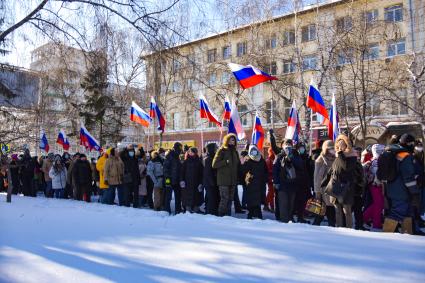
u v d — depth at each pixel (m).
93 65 10.66
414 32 18.39
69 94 21.88
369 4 18.34
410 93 17.14
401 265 3.96
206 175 9.08
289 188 7.88
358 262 4.08
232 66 11.20
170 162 9.87
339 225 6.84
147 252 4.60
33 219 7.30
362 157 9.33
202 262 4.14
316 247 4.75
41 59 11.24
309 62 19.16
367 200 8.25
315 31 17.36
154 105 14.31
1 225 6.61
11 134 14.49
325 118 10.86
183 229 6.08
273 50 18.06
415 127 18.08
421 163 7.52
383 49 17.89
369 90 16.72
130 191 11.49
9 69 11.36
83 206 9.81
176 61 10.45
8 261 4.24
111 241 5.23
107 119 26.52
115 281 3.54
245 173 8.77
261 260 4.20
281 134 22.77
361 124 15.50
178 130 33.06
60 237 5.54
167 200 10.05
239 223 6.57
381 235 5.47
